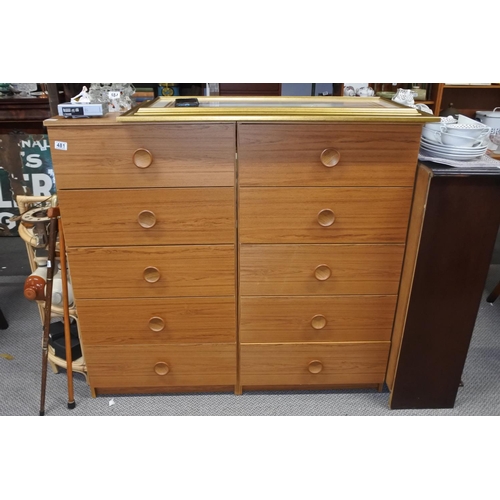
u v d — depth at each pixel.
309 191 1.49
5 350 2.13
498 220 1.47
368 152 1.45
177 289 1.64
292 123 1.40
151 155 1.42
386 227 1.56
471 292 1.58
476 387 1.92
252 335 1.73
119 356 1.76
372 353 1.78
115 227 1.53
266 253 1.58
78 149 1.42
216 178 1.47
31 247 1.86
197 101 1.71
